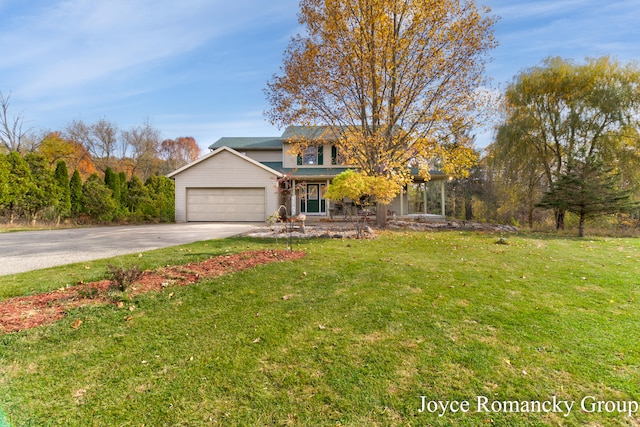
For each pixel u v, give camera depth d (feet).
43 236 34.24
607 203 38.83
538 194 54.90
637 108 46.24
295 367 8.54
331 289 14.92
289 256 21.66
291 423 6.56
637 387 7.65
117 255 22.11
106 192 54.54
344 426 6.48
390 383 7.84
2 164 43.09
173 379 7.99
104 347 9.50
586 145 49.39
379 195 31.91
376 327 10.92
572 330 10.68
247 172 56.75
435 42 38.73
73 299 12.82
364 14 37.91
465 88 39.40
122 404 7.07
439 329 10.75
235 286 15.03
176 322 11.25
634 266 20.27
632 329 10.78
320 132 56.70
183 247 25.81
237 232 38.70
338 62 38.58
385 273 17.63
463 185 94.89
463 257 22.62
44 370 8.30
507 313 12.09
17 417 6.60
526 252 25.14
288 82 40.16
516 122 53.01
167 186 69.10
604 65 48.19
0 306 11.89
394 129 43.93
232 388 7.65
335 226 46.06
